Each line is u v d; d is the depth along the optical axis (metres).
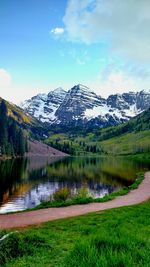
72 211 26.56
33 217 23.92
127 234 10.08
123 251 7.95
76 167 128.62
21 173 94.06
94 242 8.60
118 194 38.84
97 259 7.23
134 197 36.12
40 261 9.40
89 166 136.12
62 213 25.59
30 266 8.88
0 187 62.06
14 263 9.27
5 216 24.52
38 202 46.16
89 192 56.25
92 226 17.58
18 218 23.56
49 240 12.66
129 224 16.56
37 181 74.12
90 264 7.16
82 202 31.67
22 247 10.59
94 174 94.06
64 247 11.48
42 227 18.84
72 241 12.80
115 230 12.06
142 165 142.25
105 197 35.31
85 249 7.98
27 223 21.36
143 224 17.39
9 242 10.52
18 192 55.97
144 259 7.54
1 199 48.44
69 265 7.54
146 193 39.88
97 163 166.00
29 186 64.69
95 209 27.45
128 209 25.70
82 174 94.19
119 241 8.61
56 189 60.53
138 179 62.03
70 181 74.88
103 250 8.06
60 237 13.86
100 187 63.88
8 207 42.06
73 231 16.22
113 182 72.31
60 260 9.26
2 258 9.57
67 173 98.12
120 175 89.44
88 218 21.48
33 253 10.45
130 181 74.00
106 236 9.06
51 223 20.48
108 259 7.27
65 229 17.36
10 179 76.44
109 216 21.84
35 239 12.05
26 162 163.88
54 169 115.75
